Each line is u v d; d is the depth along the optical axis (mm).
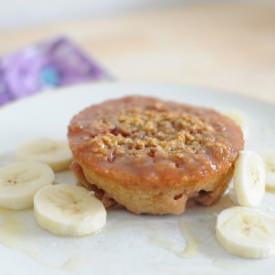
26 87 544
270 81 578
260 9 769
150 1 765
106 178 344
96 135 365
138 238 338
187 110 396
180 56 625
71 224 333
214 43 660
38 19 720
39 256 326
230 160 353
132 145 355
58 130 428
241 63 614
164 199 346
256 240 326
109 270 320
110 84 477
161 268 322
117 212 354
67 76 565
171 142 356
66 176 383
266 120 442
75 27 688
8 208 354
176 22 715
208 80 577
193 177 340
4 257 324
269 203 363
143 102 404
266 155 397
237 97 463
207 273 320
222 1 794
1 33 671
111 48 635
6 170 372
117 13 755
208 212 355
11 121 433
